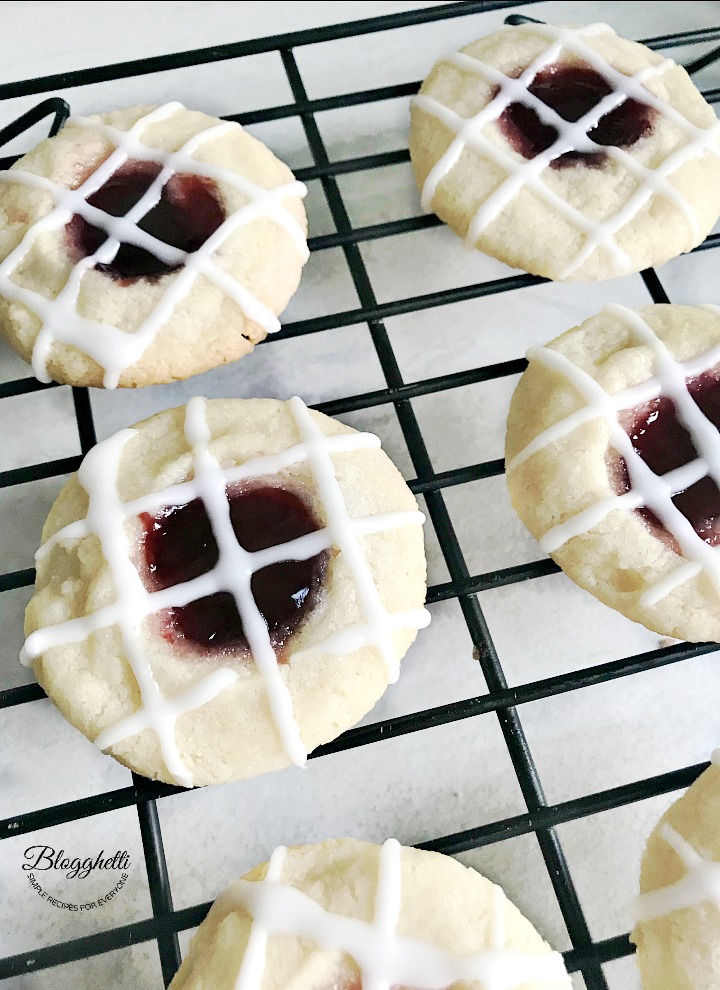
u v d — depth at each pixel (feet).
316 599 0.46
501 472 0.52
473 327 0.64
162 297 0.51
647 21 0.73
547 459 0.49
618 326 0.53
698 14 0.73
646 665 0.47
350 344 0.63
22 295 0.51
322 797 0.55
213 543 0.46
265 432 0.49
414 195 0.67
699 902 0.43
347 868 0.43
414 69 0.71
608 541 0.48
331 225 0.65
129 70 0.56
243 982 0.39
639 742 0.57
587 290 0.65
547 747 0.57
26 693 0.46
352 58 0.71
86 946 0.43
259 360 0.62
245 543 0.46
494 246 0.56
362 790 0.56
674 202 0.55
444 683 0.57
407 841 0.55
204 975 0.40
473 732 0.57
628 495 0.48
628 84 0.58
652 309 0.54
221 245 0.52
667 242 0.56
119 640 0.45
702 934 0.43
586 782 0.56
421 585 0.48
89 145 0.55
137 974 0.51
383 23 0.59
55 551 0.47
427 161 0.58
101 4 0.71
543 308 0.65
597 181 0.56
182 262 0.52
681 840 0.45
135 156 0.54
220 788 0.55
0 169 0.57
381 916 0.41
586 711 0.58
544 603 0.59
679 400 0.50
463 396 0.62
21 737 0.55
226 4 0.72
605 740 0.57
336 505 0.46
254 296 0.52
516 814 0.55
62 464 0.51
